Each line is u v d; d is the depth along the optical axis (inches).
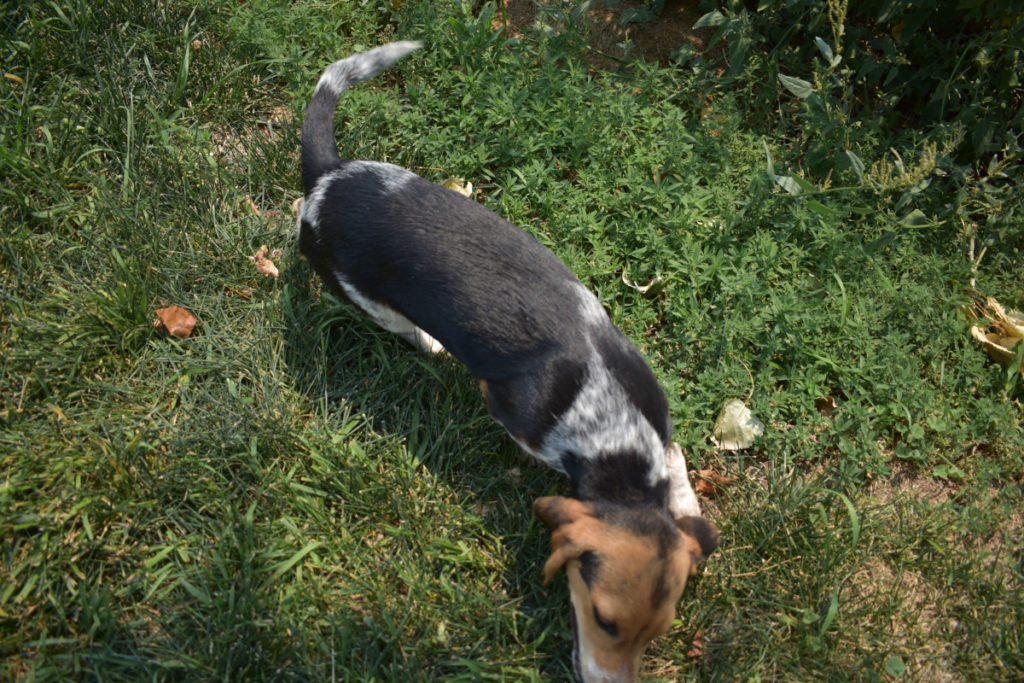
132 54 63.9
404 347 56.5
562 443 49.7
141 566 49.8
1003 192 62.3
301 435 53.2
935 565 52.7
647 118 62.7
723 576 51.5
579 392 49.4
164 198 59.7
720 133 62.8
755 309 57.4
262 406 54.0
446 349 52.8
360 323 56.6
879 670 50.4
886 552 53.2
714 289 58.6
